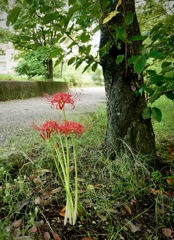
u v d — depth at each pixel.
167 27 2.00
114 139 2.07
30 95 8.95
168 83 1.62
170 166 2.02
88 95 10.59
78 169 1.99
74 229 1.32
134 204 1.60
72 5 1.34
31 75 11.08
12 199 1.51
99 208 1.49
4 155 2.05
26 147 2.30
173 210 1.55
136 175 1.85
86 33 1.56
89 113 4.61
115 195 1.66
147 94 1.96
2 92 7.48
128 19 1.47
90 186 1.66
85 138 2.60
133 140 2.02
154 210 1.56
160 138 2.82
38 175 1.79
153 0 2.61
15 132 3.11
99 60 2.00
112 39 1.78
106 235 1.30
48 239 1.22
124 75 1.97
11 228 1.19
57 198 1.59
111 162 1.96
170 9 2.64
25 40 9.53
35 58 9.98
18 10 1.25
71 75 18.53
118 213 1.50
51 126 1.25
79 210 1.41
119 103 2.02
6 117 4.40
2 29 9.25
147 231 1.38
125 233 1.34
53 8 1.48
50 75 12.16
